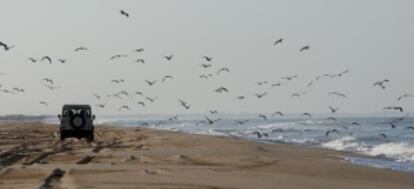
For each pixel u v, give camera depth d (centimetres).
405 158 3697
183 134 6994
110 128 9838
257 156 3209
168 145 4447
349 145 4925
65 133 4912
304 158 3369
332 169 2650
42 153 3369
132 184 1869
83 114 4941
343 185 2116
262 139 6266
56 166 2397
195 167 2503
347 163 3012
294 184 2027
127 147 4159
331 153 3969
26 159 3050
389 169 2816
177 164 2725
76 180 1961
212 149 3962
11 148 3900
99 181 1936
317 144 5288
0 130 7981
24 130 8031
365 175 2491
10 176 2106
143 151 3628
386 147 4431
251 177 2162
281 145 4888
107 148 4006
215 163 2814
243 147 4259
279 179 2134
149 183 1903
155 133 7288
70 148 3966
